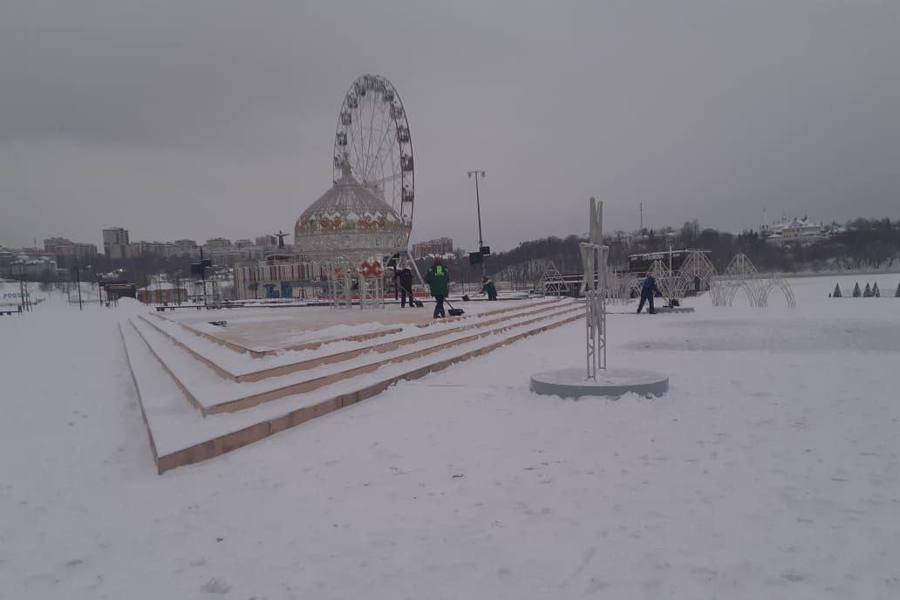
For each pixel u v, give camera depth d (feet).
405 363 37.45
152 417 25.34
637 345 50.62
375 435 23.17
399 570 12.57
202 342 42.42
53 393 36.78
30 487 19.48
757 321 70.69
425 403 28.50
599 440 21.26
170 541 14.79
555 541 13.53
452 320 52.47
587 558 12.68
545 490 16.65
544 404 27.12
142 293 260.62
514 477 17.80
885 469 17.37
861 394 27.40
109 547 14.67
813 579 11.50
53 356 58.39
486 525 14.55
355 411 27.58
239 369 29.07
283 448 22.12
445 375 36.83
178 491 18.28
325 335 38.42
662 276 139.33
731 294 119.96
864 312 79.97
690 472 17.61
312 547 13.89
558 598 11.21
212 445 21.48
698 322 71.72
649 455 19.35
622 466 18.37
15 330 102.17
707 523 14.11
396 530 14.55
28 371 47.44
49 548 14.84
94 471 20.99
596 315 30.22
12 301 299.58
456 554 13.14
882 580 11.39
